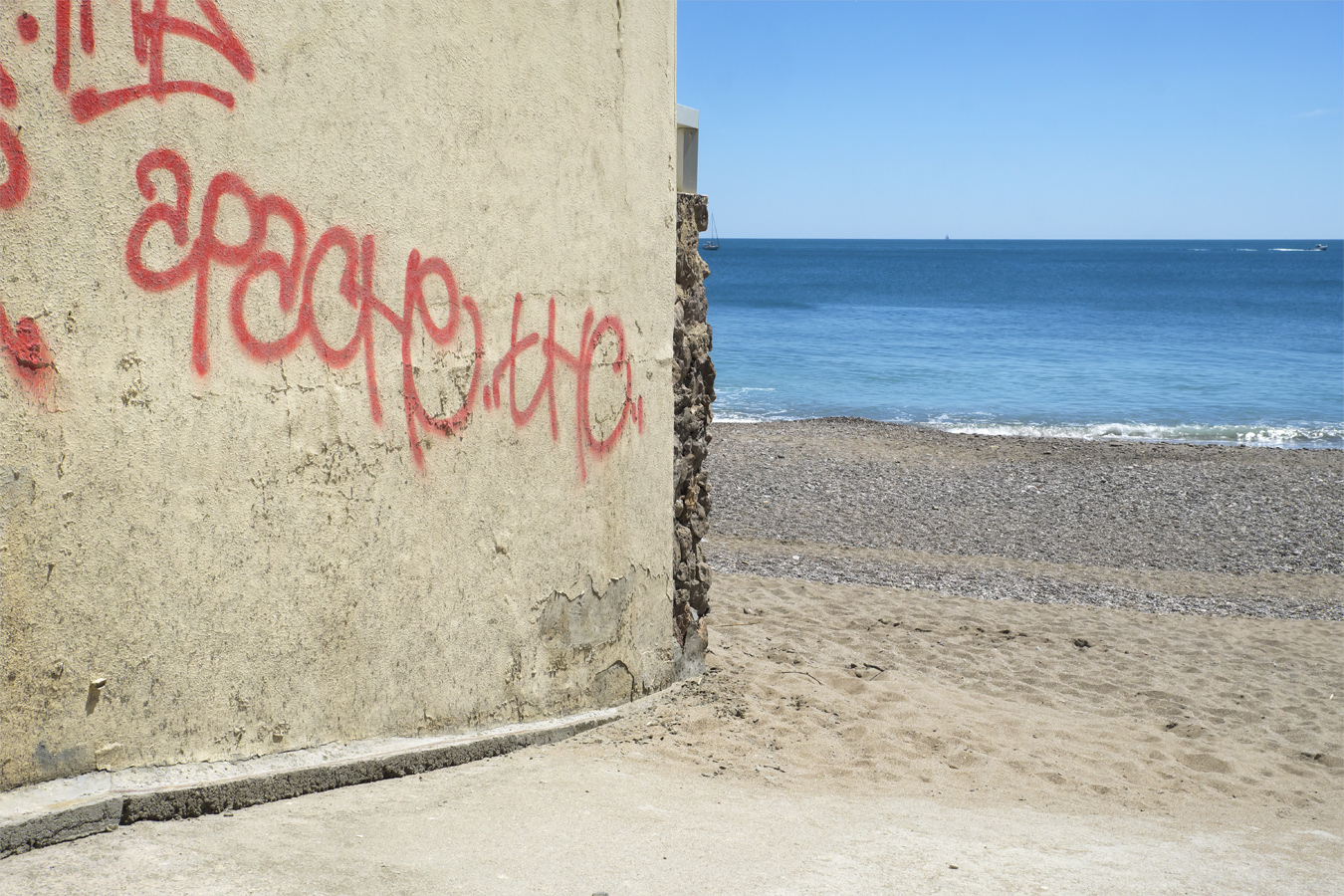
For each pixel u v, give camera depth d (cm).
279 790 353
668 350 549
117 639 316
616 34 488
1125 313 5356
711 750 489
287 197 350
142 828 313
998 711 617
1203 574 1110
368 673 391
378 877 298
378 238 381
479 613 436
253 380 345
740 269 11881
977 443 1914
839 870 342
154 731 328
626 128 501
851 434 1992
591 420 491
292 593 362
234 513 342
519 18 431
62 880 274
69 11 293
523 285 445
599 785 411
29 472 292
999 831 414
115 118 304
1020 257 16900
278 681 360
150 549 321
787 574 996
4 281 284
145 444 318
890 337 4094
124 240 309
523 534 455
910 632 795
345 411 375
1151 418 2367
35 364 291
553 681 479
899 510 1370
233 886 281
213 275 331
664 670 566
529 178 444
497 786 395
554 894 300
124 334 310
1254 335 4153
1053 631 833
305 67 352
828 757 507
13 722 295
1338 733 623
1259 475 1627
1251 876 385
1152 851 407
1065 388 2795
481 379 428
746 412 2455
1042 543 1227
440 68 399
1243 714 652
